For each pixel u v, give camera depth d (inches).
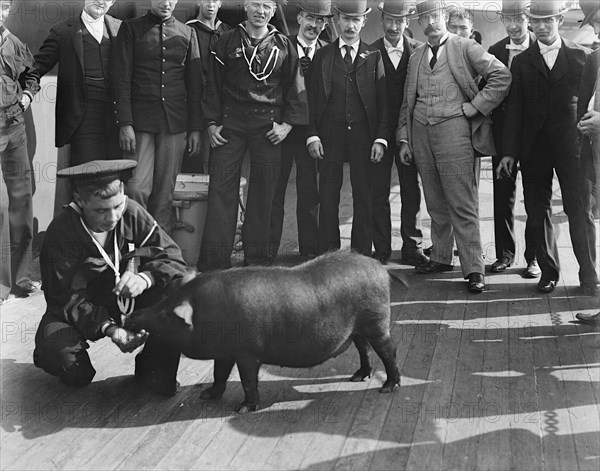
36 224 244.8
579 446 138.6
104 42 221.5
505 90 216.1
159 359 156.3
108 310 163.5
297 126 236.8
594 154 203.8
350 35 229.0
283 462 134.1
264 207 229.8
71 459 135.4
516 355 178.9
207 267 229.8
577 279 235.9
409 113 231.8
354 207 240.1
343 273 150.4
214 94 224.4
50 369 155.9
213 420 149.3
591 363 174.4
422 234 274.4
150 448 139.2
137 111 219.8
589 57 202.1
